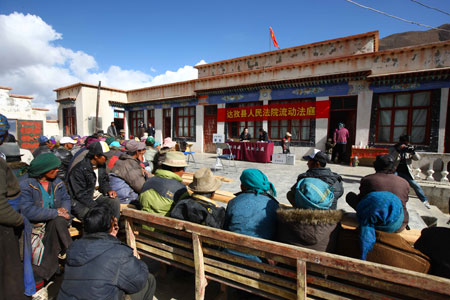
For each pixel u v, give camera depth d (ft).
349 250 6.11
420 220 12.92
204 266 6.88
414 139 29.22
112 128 47.62
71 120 61.57
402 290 4.45
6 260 6.00
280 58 44.24
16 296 6.22
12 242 6.13
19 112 48.96
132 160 11.57
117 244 5.62
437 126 27.58
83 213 9.63
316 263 4.99
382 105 30.86
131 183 11.22
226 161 35.22
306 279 5.33
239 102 42.68
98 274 5.03
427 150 28.17
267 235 6.79
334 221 5.71
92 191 10.21
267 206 7.07
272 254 5.68
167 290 8.46
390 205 5.55
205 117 47.98
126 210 8.33
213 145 47.06
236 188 19.21
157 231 8.25
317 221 5.65
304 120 36.47
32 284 6.66
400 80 29.07
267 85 38.14
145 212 7.84
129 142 12.12
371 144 31.35
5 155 9.75
